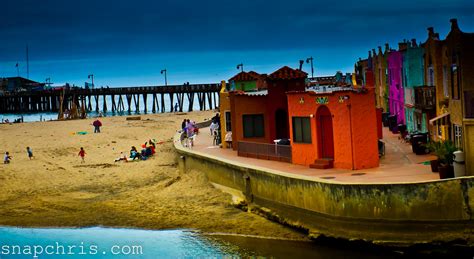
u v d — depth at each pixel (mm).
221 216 28031
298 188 25406
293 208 25875
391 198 22391
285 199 26328
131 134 60656
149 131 63875
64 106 129375
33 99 133625
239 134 38688
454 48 26234
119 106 126625
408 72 43031
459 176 24125
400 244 22453
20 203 31750
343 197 23281
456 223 21906
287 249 23688
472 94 24938
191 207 29703
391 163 30312
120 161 43031
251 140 38562
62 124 75000
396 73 48469
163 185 34562
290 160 32312
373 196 22656
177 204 30344
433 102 35125
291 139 32062
